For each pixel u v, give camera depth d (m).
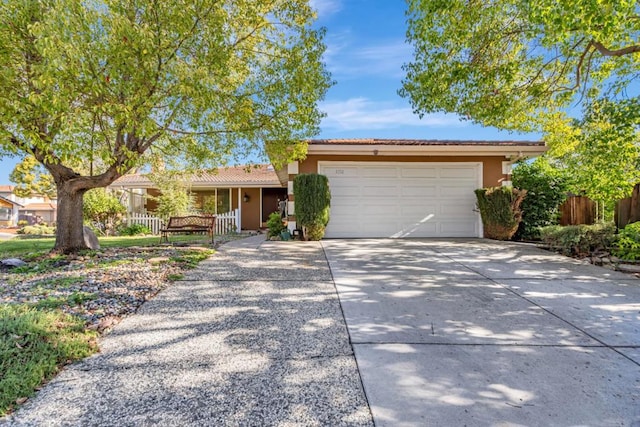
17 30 5.33
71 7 4.96
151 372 2.75
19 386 2.41
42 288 4.72
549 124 10.32
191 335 3.45
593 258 6.94
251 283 5.25
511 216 9.47
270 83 8.02
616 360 2.92
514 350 3.11
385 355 3.03
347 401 2.38
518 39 7.73
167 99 6.68
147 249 8.11
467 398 2.40
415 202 10.54
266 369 2.80
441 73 7.62
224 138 8.64
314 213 9.41
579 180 8.88
